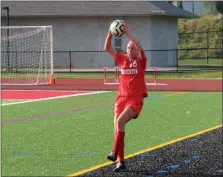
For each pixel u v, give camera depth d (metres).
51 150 10.02
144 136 11.54
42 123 13.49
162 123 13.44
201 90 23.56
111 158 8.29
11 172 8.32
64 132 12.09
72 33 43.06
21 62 41.09
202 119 14.19
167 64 43.81
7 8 40.56
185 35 59.47
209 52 56.84
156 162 8.92
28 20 43.31
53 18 43.12
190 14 45.12
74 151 9.94
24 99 19.80
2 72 36.88
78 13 42.09
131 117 8.47
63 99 19.78
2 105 17.69
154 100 19.17
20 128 12.65
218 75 33.78
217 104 17.83
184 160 9.07
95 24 42.75
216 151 9.80
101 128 12.64
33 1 43.66
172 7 44.84
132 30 42.19
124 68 8.55
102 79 31.36
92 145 10.52
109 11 41.81
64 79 31.50
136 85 8.52
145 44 42.12
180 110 16.14
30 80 30.89
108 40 8.67
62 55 43.06
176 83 28.12
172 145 10.43
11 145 10.49
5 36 41.19
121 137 8.36
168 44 43.97
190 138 11.22
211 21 60.69
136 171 8.33
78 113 15.55
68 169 8.52
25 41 41.22
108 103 18.30
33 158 9.32
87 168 8.59
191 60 54.50
